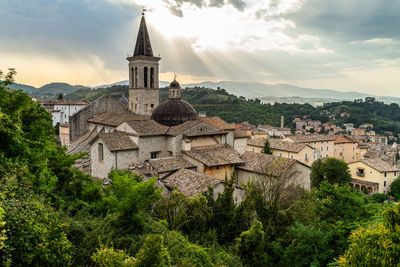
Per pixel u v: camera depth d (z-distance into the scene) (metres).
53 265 12.82
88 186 29.09
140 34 69.38
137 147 45.25
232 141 56.34
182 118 51.69
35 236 12.38
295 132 191.00
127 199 20.52
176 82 53.91
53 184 23.47
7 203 12.61
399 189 78.25
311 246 24.41
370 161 84.31
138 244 18.59
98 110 67.62
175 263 18.52
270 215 28.34
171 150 46.78
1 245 10.19
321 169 73.12
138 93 69.69
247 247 23.97
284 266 24.67
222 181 34.00
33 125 27.80
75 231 18.42
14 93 27.09
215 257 22.77
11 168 16.39
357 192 40.53
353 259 13.96
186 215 26.38
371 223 21.14
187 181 35.91
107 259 14.41
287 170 38.75
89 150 51.81
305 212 29.28
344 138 117.31
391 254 12.77
